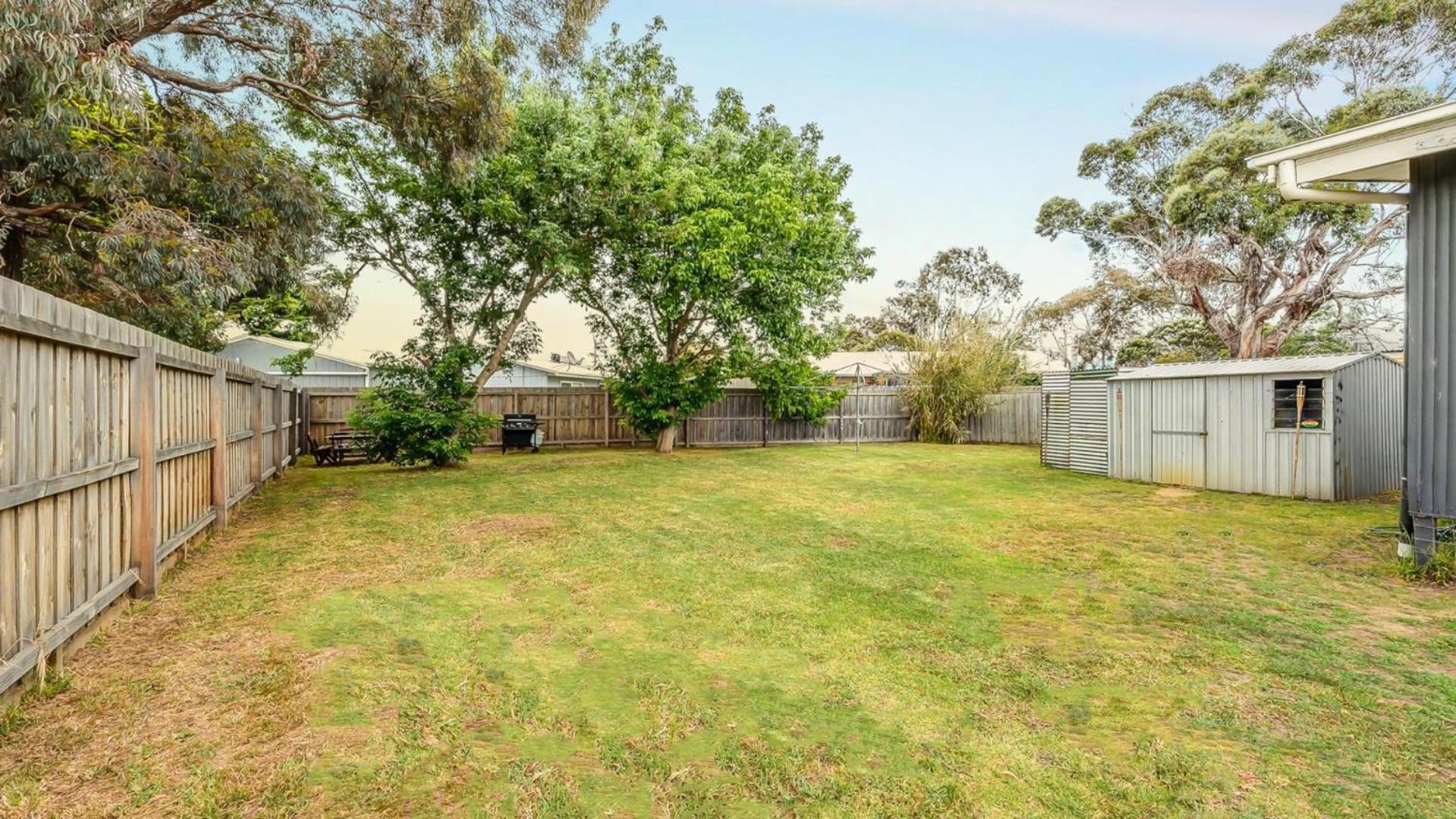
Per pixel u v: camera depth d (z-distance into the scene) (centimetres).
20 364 249
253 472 788
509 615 372
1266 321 1822
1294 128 1622
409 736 233
